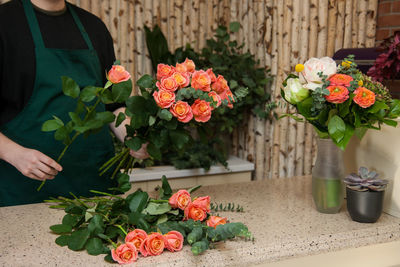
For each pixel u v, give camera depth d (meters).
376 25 2.97
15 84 1.58
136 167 2.83
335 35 2.94
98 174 1.74
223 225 1.02
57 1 1.67
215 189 1.59
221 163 2.88
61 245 1.03
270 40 2.93
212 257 1.00
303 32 2.87
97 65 1.73
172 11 3.03
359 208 1.20
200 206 1.11
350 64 1.20
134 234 0.98
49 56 1.61
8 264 0.95
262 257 1.05
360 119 1.17
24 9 1.62
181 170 2.75
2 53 1.55
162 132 1.14
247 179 3.00
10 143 1.40
